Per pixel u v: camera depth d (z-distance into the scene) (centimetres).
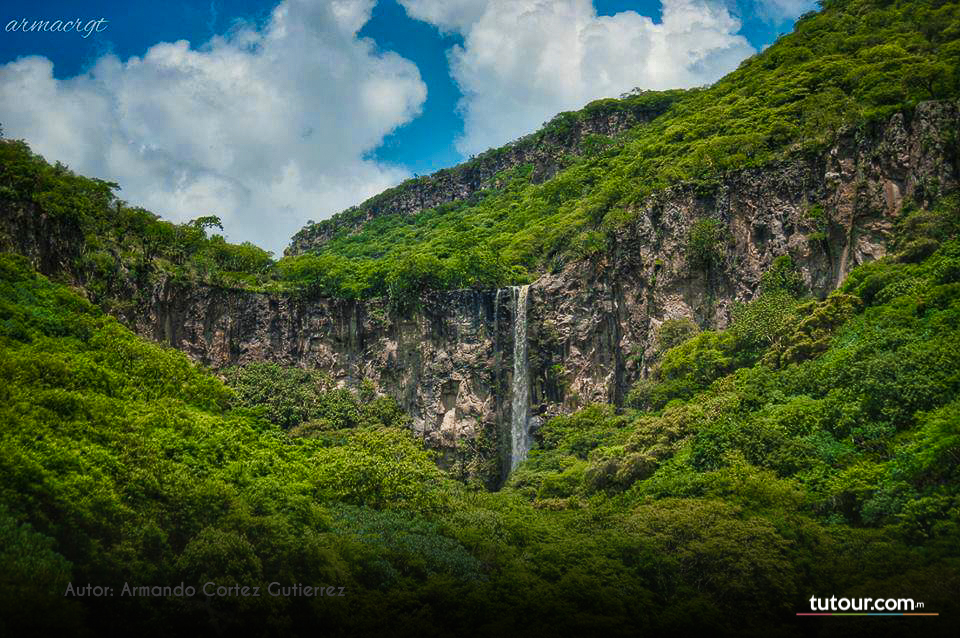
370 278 14712
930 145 10219
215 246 14562
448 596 6103
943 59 11588
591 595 6325
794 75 13950
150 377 9212
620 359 12575
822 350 9194
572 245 14062
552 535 7669
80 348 8800
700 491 7812
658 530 7062
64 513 5091
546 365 13200
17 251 10281
